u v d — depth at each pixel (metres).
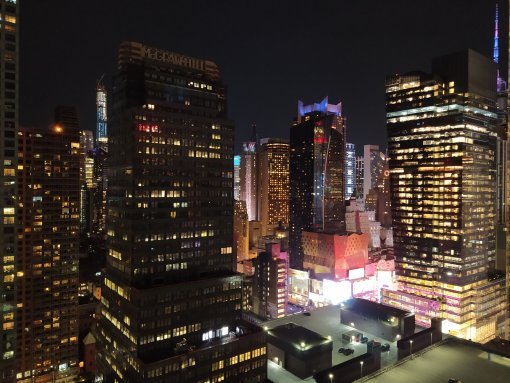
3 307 132.88
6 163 130.00
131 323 145.38
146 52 155.75
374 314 197.62
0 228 130.88
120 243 154.50
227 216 172.25
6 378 132.38
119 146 155.38
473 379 142.12
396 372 146.38
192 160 161.12
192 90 162.50
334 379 143.00
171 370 139.88
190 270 161.25
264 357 163.62
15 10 128.75
